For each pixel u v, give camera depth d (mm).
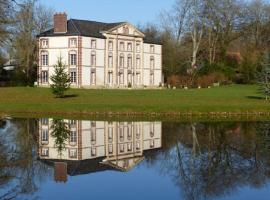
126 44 111875
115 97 71875
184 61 118250
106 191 21547
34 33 108000
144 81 116062
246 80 107000
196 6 107688
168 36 124000
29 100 70062
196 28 108062
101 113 57500
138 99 69188
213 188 22125
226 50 117500
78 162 28031
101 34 106750
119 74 110250
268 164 27281
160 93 78125
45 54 103938
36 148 32562
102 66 106688
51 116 55125
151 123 48250
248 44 118125
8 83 99625
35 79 106500
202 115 56062
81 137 38312
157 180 23672
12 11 72812
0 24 72688
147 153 31266
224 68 108250
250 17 121062
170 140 36594
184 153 30984
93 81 104875
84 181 23328
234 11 117500
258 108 58719
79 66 101812
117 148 33250
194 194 20953
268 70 69312
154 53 118750
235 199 20438
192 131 41562
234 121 49562
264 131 41062
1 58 94500
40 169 25938
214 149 32344
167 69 123812
